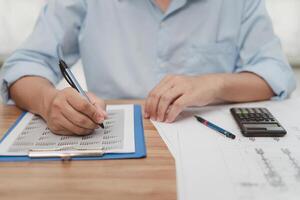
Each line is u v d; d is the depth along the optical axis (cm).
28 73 75
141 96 90
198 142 54
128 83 90
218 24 90
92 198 38
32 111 66
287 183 42
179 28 89
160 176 42
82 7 93
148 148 51
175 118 64
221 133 57
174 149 51
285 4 123
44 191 39
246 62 92
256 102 76
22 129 58
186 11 88
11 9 126
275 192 40
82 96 58
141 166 45
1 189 40
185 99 65
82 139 54
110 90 93
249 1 93
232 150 51
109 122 61
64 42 92
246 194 40
